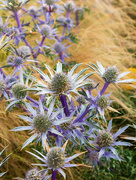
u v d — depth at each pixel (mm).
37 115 535
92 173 646
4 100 666
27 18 1029
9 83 594
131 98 846
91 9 1311
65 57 907
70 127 543
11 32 697
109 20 1190
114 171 670
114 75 541
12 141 694
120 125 750
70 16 1278
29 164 665
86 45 1010
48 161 519
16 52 666
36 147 634
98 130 588
